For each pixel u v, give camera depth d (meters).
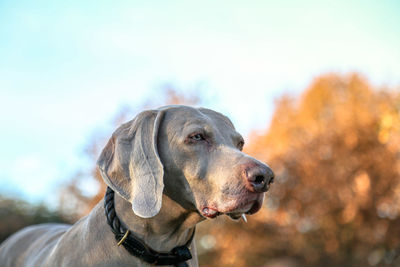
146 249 2.82
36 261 3.42
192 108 3.10
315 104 19.56
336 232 16.45
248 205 2.65
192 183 2.85
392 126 12.02
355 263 16.48
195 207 2.91
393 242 15.91
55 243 3.45
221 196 2.71
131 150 2.92
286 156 17.38
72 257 2.92
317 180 16.83
